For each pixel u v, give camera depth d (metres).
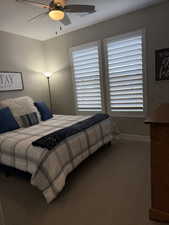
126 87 3.48
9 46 3.66
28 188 2.15
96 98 3.90
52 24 3.35
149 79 3.21
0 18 2.93
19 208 1.79
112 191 1.97
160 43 3.00
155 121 1.35
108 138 3.14
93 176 2.31
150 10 2.99
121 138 3.72
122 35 3.31
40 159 1.82
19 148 2.03
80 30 3.79
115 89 3.61
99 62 3.68
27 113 3.11
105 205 1.75
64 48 4.12
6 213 1.73
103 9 2.94
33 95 4.24
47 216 1.66
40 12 2.75
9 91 3.68
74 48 3.95
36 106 3.55
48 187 1.80
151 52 3.11
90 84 3.91
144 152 2.95
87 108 4.05
